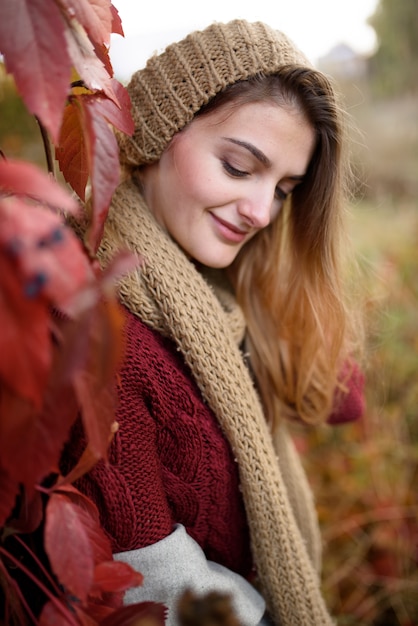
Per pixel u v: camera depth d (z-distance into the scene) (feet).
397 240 9.44
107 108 2.01
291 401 4.33
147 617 1.97
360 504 6.22
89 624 1.93
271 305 4.13
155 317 2.97
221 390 3.08
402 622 5.38
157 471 2.90
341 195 3.73
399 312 7.38
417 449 6.50
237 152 3.04
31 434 1.42
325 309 4.03
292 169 3.22
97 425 1.56
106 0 1.90
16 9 1.53
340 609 5.51
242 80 3.00
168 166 3.18
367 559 5.85
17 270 1.17
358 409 4.73
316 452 6.79
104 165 1.90
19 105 7.59
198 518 3.22
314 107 3.10
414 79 16.20
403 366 7.06
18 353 1.18
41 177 1.36
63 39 1.58
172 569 2.84
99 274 1.74
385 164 14.34
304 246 3.88
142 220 3.09
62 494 1.99
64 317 1.41
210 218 3.22
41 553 2.55
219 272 4.08
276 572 3.42
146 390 2.83
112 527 2.68
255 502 3.32
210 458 3.14
